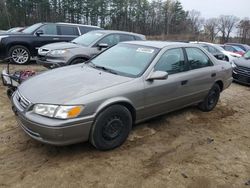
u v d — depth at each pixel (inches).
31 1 1706.4
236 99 298.7
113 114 148.2
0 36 375.9
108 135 149.6
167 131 188.5
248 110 260.1
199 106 231.5
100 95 141.6
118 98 148.0
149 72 167.0
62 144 134.2
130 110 161.3
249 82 376.5
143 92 161.8
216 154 162.6
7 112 200.1
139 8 2409.0
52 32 405.7
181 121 209.2
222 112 242.7
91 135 143.1
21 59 389.1
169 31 2566.4
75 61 298.5
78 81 153.4
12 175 129.0
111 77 161.2
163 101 178.4
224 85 240.4
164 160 150.5
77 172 133.8
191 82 197.5
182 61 193.8
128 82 156.7
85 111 135.6
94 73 167.5
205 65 216.7
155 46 185.9
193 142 175.5
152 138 175.3
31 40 387.2
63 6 1873.8
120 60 183.2
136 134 178.5
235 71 391.2
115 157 148.9
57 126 128.8
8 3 1646.2
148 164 145.3
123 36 339.3
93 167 138.6
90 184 126.2
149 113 173.3
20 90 154.6
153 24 2536.9
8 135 165.5
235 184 135.2
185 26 2642.7
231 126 210.5
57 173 132.0
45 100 134.6
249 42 2600.9
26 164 138.0
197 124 206.8
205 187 131.0
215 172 143.5
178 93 188.2
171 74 183.2
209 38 2561.5
